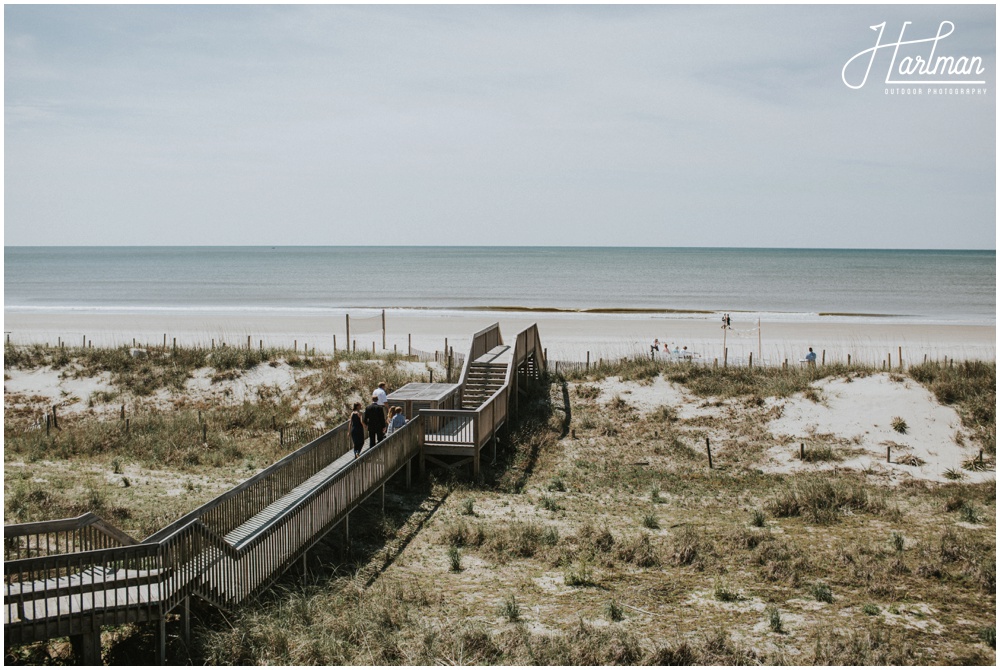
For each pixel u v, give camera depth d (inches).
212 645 423.8
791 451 911.7
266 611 474.0
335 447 743.1
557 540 628.7
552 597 524.4
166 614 415.2
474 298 3171.8
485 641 443.2
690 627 482.0
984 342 1748.3
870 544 638.5
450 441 799.7
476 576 558.9
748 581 560.7
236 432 949.2
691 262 7190.0
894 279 4448.8
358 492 635.5
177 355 1215.6
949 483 823.1
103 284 4101.9
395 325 2079.2
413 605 501.0
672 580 559.8
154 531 579.2
